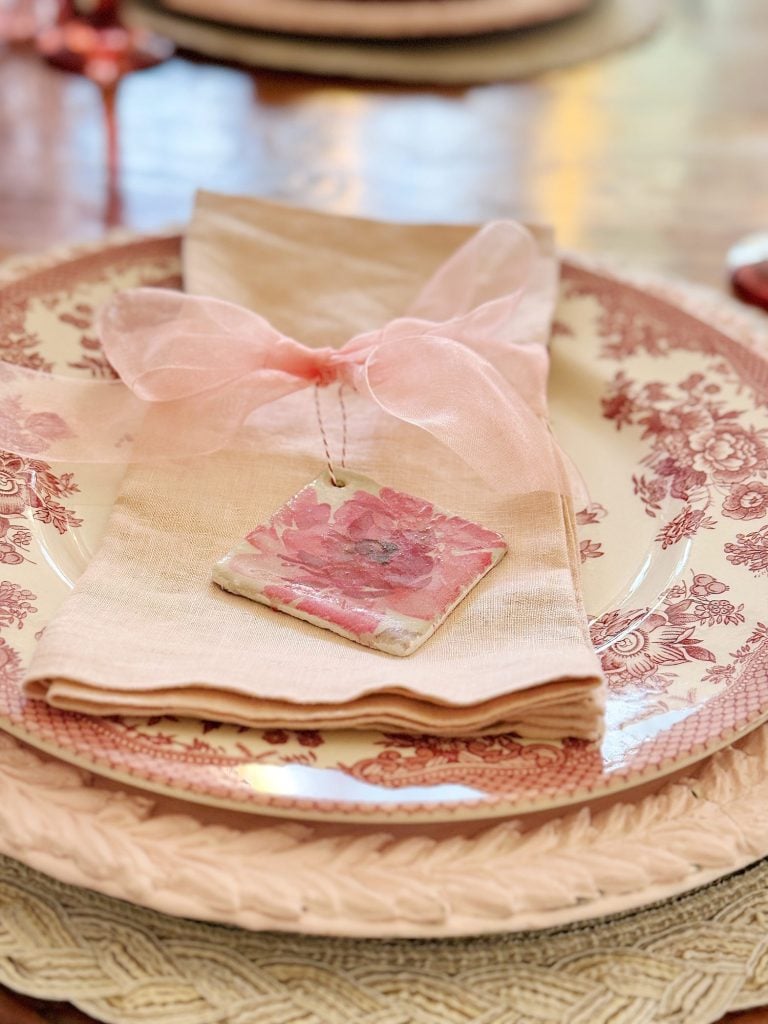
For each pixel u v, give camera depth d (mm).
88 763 364
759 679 403
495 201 894
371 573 426
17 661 397
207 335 503
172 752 367
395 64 1094
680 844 373
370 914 352
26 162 900
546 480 458
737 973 373
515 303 530
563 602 412
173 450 478
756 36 1248
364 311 579
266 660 389
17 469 483
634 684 406
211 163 920
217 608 418
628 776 368
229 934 375
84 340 568
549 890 357
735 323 634
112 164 908
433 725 369
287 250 596
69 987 360
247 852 364
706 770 397
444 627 413
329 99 1037
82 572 448
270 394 498
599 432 555
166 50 1090
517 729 381
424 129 999
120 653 382
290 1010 357
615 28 1221
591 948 378
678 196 920
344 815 354
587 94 1083
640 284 664
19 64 1065
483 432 465
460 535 444
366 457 494
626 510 506
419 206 879
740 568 458
